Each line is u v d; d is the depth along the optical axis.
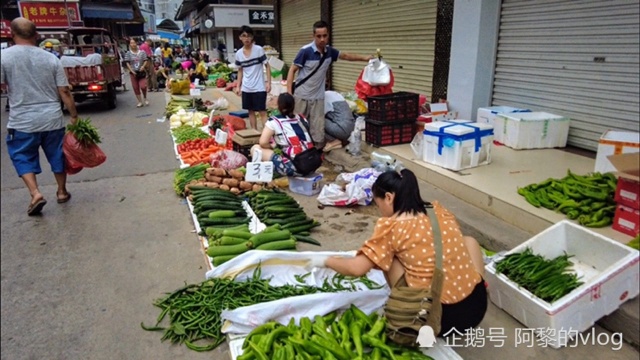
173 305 3.16
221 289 3.16
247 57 7.79
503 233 3.84
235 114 9.09
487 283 3.18
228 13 25.55
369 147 6.46
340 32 10.77
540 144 5.52
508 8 5.92
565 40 5.27
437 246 2.42
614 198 3.46
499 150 5.57
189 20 46.97
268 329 2.69
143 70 13.55
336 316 2.87
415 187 2.53
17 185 6.16
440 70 7.16
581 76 5.18
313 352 2.47
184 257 4.01
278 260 3.35
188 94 15.66
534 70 5.73
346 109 6.89
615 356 2.71
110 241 4.36
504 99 6.25
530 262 3.06
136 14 37.81
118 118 11.66
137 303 3.33
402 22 8.07
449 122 5.34
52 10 23.55
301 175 5.42
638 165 3.27
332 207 5.04
